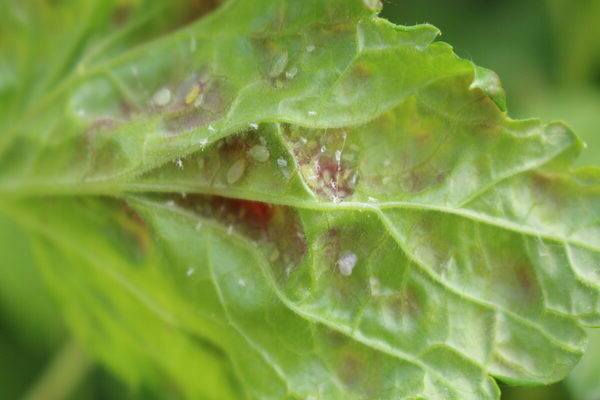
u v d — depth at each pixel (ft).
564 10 0.72
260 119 0.54
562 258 0.54
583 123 0.70
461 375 0.54
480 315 0.54
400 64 0.54
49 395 0.68
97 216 0.57
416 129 0.54
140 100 0.56
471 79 0.53
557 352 0.54
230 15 0.55
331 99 0.54
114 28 0.57
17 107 0.59
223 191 0.55
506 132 0.54
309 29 0.54
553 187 0.54
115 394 0.68
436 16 0.71
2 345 0.68
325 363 0.55
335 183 0.54
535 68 0.72
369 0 0.53
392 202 0.54
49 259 0.60
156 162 0.55
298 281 0.54
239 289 0.55
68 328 0.64
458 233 0.54
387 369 0.54
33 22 0.58
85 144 0.57
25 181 0.58
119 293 0.58
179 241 0.55
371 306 0.54
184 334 0.57
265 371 0.55
